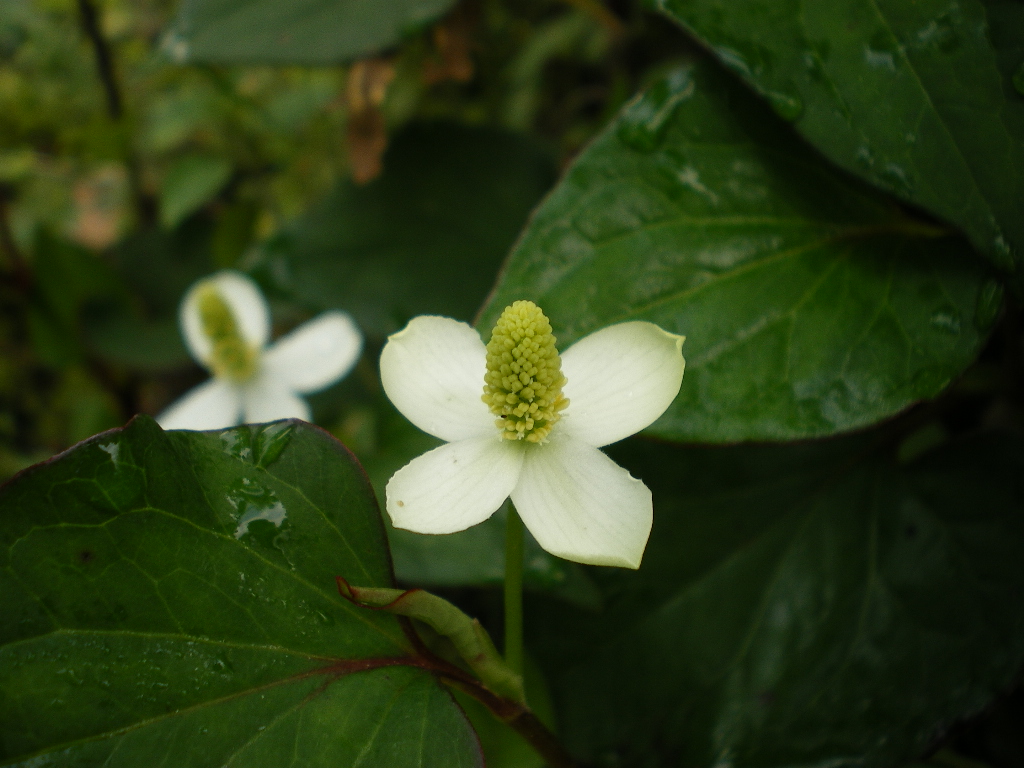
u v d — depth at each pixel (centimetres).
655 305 11
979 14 11
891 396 10
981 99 10
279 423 9
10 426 24
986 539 12
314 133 25
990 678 11
